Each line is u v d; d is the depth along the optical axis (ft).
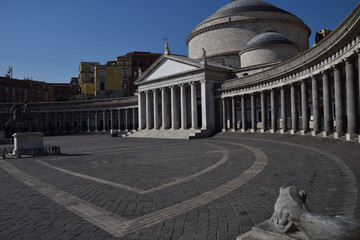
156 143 131.34
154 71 213.05
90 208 32.30
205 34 234.17
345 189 33.81
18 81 343.26
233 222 26.30
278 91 147.43
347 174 41.50
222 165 57.57
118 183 44.78
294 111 116.06
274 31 196.13
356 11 61.98
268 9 223.71
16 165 70.03
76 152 99.66
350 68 73.00
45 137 251.39
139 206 32.35
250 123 174.70
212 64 199.93
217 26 226.58
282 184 39.09
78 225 27.20
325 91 90.12
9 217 30.12
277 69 126.93
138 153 88.53
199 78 179.63
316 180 39.83
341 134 79.97
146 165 62.28
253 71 181.37
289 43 183.01
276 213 19.29
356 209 26.25
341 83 81.00
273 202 31.53
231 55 220.84
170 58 198.70
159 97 241.35
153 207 31.83
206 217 27.94
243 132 154.40
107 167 61.62
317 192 33.78
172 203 33.06
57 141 177.78
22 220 29.09
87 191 40.27
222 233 23.94
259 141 114.21
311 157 61.41
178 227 25.73
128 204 33.27
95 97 335.26
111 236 24.36
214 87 182.39
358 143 64.95
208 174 49.03
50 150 105.81
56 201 35.63
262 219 26.66
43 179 50.39
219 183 41.93
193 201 33.50
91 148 115.65
